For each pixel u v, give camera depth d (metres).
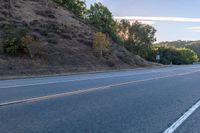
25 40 32.75
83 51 41.84
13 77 23.31
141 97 12.27
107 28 63.62
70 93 12.48
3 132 6.36
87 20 63.28
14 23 39.50
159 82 19.94
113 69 40.81
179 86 17.45
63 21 50.47
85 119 7.79
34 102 9.99
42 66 31.14
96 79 21.19
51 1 60.59
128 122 7.61
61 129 6.71
